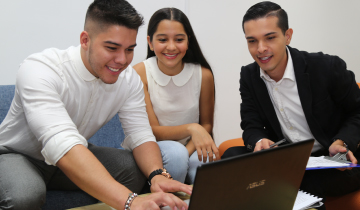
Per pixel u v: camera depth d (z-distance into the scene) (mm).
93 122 1403
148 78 1769
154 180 1158
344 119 1627
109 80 1182
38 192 1069
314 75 1541
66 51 1290
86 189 1004
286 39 1552
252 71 1685
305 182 1360
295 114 1611
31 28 1884
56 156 1032
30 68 1190
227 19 2541
